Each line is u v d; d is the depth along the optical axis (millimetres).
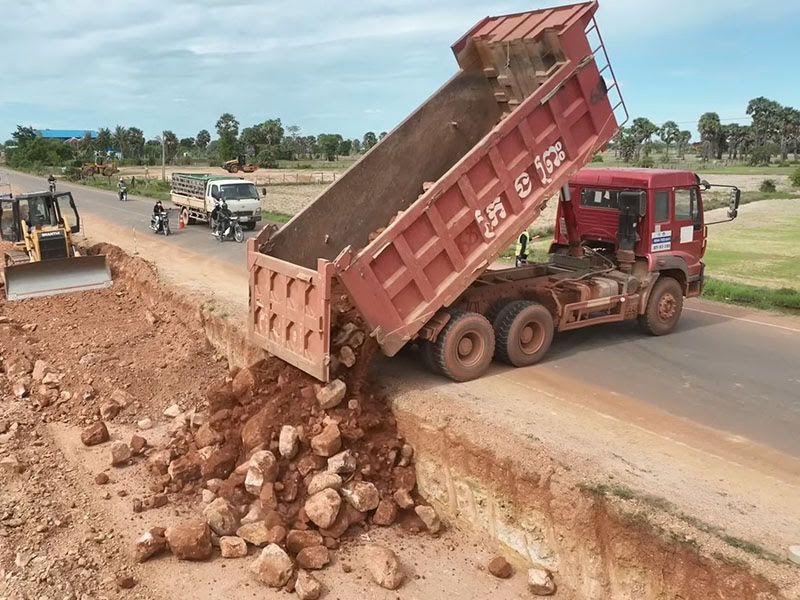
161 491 7906
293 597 6219
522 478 6672
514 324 9719
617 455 6898
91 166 73062
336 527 7000
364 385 8539
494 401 8367
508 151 8938
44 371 11453
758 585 4938
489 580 6520
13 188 57875
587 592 6098
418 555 6879
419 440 7891
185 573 6547
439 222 8438
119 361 11922
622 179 11312
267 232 9195
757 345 11492
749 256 22844
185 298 13914
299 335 8148
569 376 9648
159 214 26828
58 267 16688
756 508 5914
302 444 7672
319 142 122625
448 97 10672
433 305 8617
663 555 5512
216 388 9570
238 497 7395
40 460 8797
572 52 9242
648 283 11367
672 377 9727
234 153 95562
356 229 10211
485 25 10609
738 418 8219
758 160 88250
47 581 6305
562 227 12469
